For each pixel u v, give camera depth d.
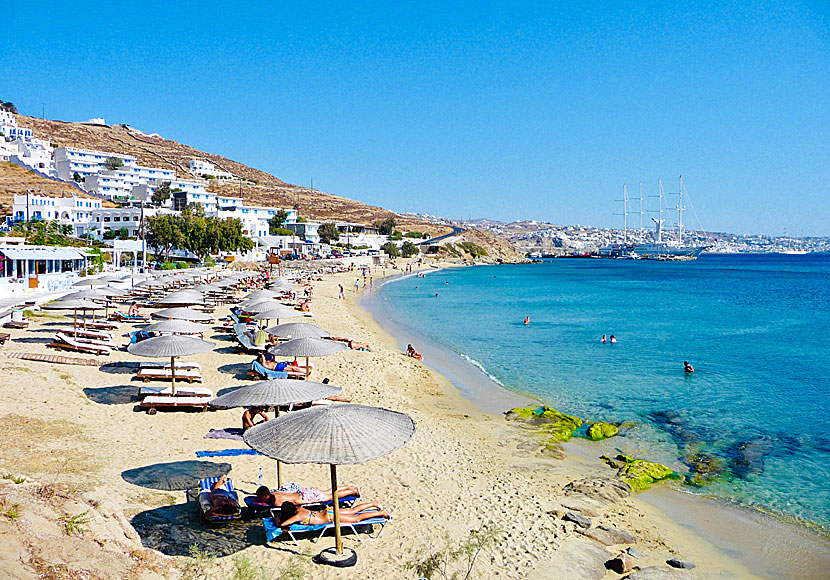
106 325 30.45
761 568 11.97
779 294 84.75
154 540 9.76
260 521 11.10
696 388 26.55
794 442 19.34
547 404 23.92
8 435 13.48
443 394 25.08
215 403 12.44
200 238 91.00
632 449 18.72
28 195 92.19
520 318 53.69
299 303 51.84
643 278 131.50
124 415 16.52
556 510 13.68
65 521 8.71
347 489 12.12
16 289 39.53
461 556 10.84
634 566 11.54
